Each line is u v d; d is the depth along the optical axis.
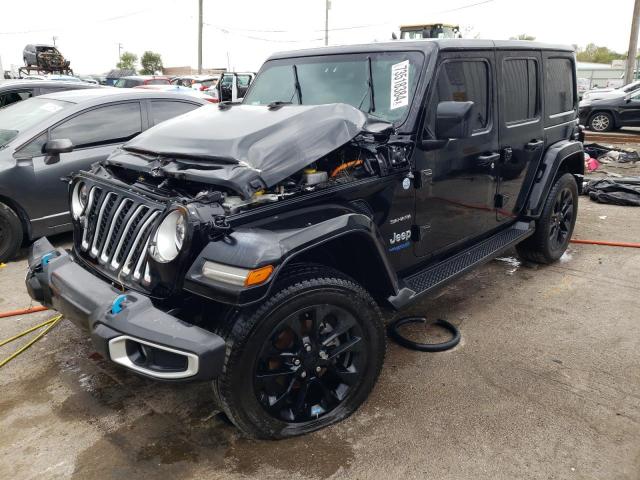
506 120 3.98
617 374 3.24
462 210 3.68
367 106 3.29
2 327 3.87
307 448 2.62
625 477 2.41
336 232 2.50
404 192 3.11
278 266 2.27
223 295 2.22
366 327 2.74
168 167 2.64
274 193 2.50
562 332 3.79
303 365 2.58
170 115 6.17
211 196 2.35
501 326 3.89
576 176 5.21
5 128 5.54
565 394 3.04
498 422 2.80
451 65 3.35
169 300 2.40
